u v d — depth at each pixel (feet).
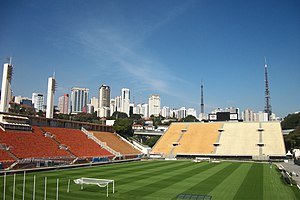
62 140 275.18
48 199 114.73
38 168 199.31
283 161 325.62
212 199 119.14
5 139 215.31
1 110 246.27
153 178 178.19
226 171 221.25
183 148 386.52
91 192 129.90
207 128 433.89
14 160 193.77
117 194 126.93
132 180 168.96
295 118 570.05
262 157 340.39
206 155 364.99
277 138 375.45
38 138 249.34
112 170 218.38
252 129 408.05
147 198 119.85
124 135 418.92
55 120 297.74
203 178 180.34
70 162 242.58
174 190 138.10
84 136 321.11
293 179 175.11
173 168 241.35
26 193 124.77
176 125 461.78
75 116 607.37
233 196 125.29
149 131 483.51
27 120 258.16
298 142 398.83
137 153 361.10
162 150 387.75
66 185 145.38
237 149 364.38
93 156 276.82
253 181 168.96
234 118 465.06
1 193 123.24
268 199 119.65
